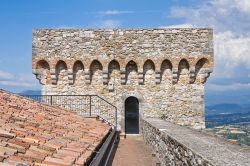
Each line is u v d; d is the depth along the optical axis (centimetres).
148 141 1955
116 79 2464
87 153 879
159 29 2462
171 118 2470
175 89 2478
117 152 1814
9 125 938
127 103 2712
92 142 1089
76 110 2423
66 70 2458
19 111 1259
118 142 2209
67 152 823
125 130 2688
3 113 1105
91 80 2464
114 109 2431
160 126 1569
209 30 2472
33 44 2447
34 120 1165
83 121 1639
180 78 2488
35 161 670
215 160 635
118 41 2455
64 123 1333
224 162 618
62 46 2450
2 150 678
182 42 2466
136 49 2453
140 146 2045
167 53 2459
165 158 1214
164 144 1255
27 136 866
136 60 2445
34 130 991
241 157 663
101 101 2439
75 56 2447
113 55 2448
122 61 2444
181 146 876
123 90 2461
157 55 2458
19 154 684
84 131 1292
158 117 2459
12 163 602
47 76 2458
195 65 2469
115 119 2414
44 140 880
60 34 2452
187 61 2464
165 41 2462
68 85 2459
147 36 2458
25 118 1141
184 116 2473
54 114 1512
